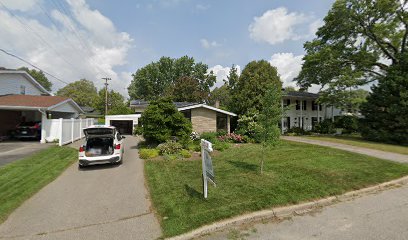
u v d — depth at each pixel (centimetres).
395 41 2178
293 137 2266
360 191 626
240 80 2573
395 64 2038
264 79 2403
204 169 549
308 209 515
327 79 2411
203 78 5706
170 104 1352
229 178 701
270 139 755
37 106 1590
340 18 2138
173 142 1218
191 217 443
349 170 812
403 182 730
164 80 5584
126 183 695
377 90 1936
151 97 5522
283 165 888
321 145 1566
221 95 4578
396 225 434
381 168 854
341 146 1520
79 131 1878
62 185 675
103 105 5988
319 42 2467
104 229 420
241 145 1559
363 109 2005
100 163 881
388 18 2073
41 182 683
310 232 410
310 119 3319
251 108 2198
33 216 473
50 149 1270
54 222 448
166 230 406
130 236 396
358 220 458
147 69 5538
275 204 508
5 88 1947
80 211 496
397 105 1750
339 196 583
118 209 506
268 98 757
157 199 545
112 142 958
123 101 6675
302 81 2652
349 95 2403
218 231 415
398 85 1783
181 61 5641
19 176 738
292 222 450
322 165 889
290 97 2984
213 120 2011
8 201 538
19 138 1730
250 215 459
